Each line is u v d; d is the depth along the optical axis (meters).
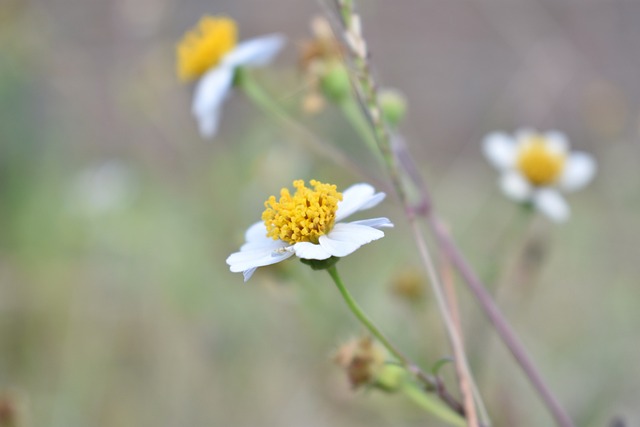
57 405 0.51
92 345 0.53
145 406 0.51
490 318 0.36
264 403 0.50
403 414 0.47
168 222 0.57
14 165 0.62
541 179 0.43
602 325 0.51
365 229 0.33
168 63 0.61
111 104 0.65
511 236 0.44
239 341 0.51
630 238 0.55
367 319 0.33
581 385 0.48
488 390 0.44
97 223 0.57
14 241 0.58
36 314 0.54
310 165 0.52
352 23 0.34
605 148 0.59
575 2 0.73
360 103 0.34
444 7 0.77
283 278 0.43
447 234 0.37
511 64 0.75
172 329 0.53
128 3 0.64
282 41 0.42
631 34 0.72
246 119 0.59
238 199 0.55
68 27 0.66
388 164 0.34
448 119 0.73
